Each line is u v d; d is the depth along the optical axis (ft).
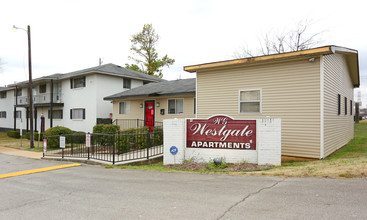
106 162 31.68
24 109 101.45
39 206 15.81
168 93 48.88
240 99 34.78
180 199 15.80
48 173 27.58
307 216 12.11
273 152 25.85
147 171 25.96
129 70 85.97
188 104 48.75
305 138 29.35
